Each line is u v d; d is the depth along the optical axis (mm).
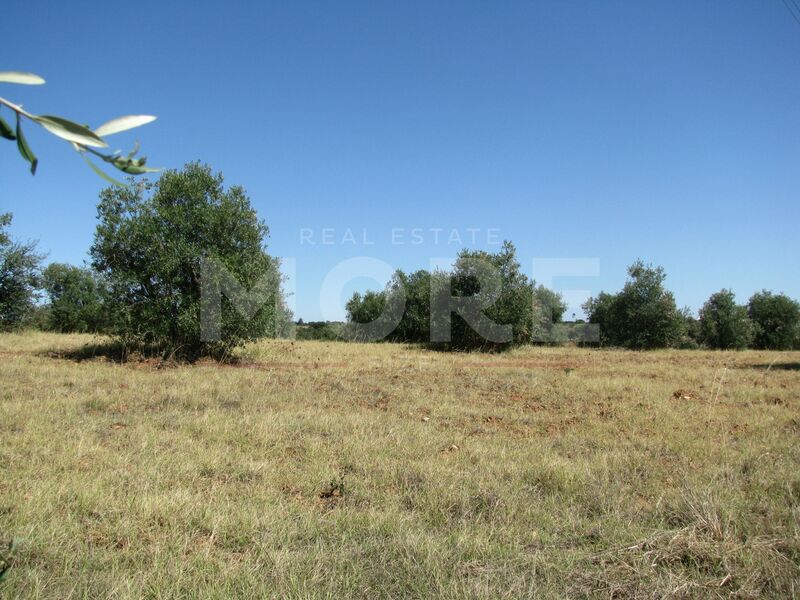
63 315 29266
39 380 11000
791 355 25469
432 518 4730
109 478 5223
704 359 22172
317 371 14391
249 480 5598
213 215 14812
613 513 4805
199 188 14953
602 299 34031
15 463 5555
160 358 14680
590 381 12891
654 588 3469
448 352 23656
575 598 3434
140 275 14562
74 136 984
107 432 7160
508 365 17641
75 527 4102
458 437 7547
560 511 4957
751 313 35438
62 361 14352
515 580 3572
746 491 5309
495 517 4746
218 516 4434
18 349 17016
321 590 3402
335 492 5281
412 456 6562
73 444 6273
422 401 10203
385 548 4039
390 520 4555
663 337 31062
